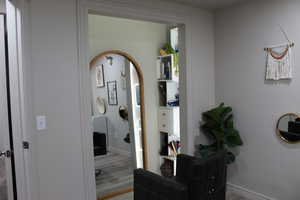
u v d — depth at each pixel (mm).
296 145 2357
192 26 2885
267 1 2514
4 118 1836
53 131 1954
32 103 1824
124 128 3523
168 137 3701
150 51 3662
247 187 2820
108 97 3363
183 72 2896
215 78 3125
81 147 2107
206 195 1682
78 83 2080
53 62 1948
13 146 1825
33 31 1849
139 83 3582
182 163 2256
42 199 1905
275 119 2510
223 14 2969
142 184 1793
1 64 1819
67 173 2033
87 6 2104
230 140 2803
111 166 3412
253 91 2697
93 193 2178
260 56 2604
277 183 2529
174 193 1534
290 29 2342
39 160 1887
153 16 2529
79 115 2092
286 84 2404
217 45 3072
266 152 2611
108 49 3236
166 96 3654
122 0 2293
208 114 2873
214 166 1731
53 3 1941
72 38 2043
